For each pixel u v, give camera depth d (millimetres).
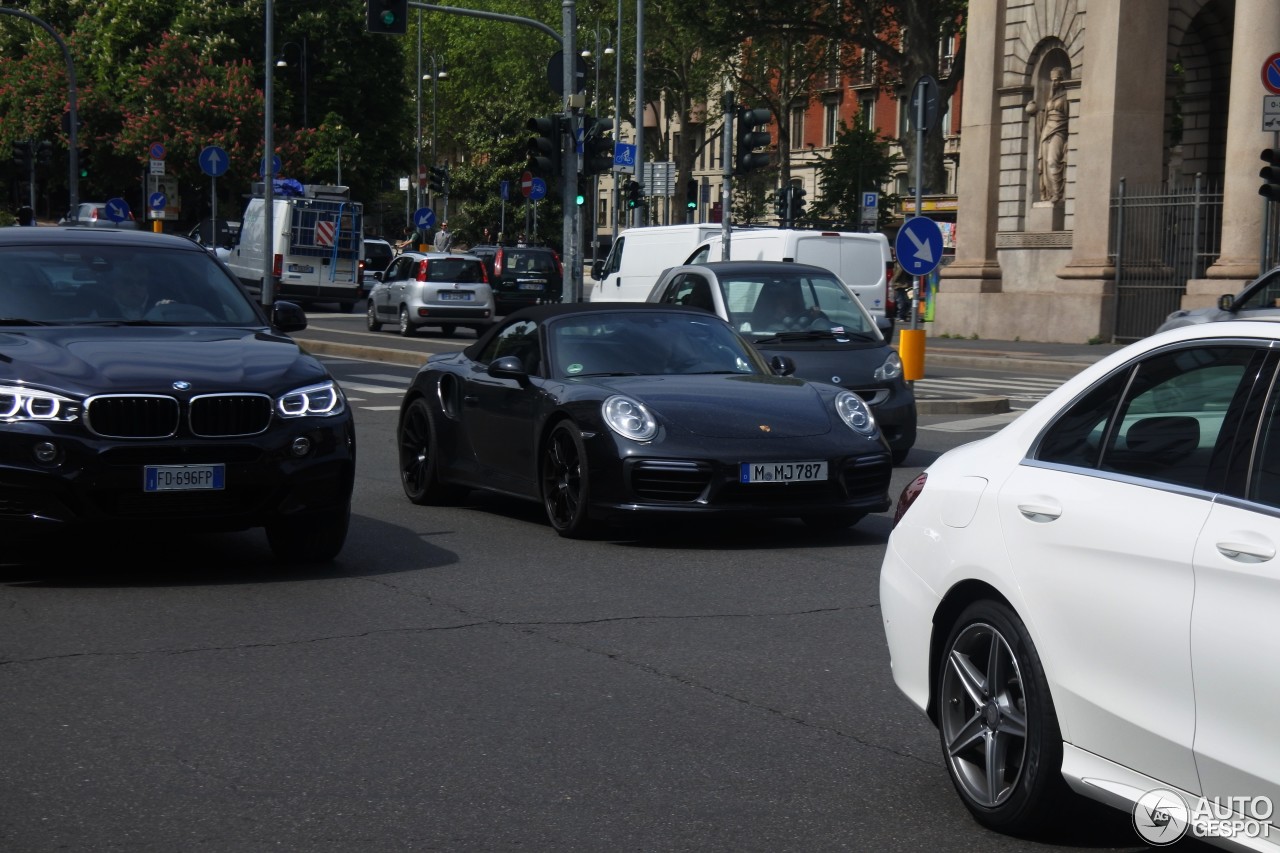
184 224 67312
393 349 29219
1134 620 4207
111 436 8312
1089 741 4383
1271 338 4160
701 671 6957
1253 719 3822
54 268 9789
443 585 8883
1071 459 4660
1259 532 3895
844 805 5156
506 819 4996
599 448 10133
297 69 66688
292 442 8664
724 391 10555
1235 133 32750
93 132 65812
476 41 91375
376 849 4719
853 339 15086
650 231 29422
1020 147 38812
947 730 5043
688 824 4957
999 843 4789
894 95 65812
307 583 8891
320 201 44469
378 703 6375
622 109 82562
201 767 5512
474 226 75750
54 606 8180
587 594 8672
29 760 5578
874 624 7957
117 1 66750
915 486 5305
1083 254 36219
